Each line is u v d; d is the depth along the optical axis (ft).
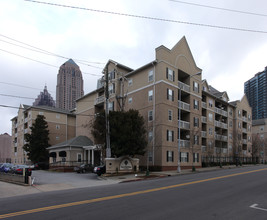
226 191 40.14
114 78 123.65
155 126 96.02
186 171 92.17
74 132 187.11
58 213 26.17
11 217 24.90
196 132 106.83
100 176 78.23
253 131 241.35
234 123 172.76
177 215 24.86
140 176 74.28
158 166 94.68
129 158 86.53
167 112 100.22
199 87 122.83
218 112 152.87
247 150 186.39
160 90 99.60
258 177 61.67
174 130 102.53
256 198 34.09
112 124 83.61
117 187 48.47
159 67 101.86
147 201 31.99
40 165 139.44
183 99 117.60
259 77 402.72
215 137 145.69
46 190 50.16
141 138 84.53
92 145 127.24
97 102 138.41
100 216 24.62
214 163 132.77
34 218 24.35
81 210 27.30
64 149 126.52
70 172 107.96
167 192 39.47
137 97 111.24
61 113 180.65
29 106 180.65
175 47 109.91
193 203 30.68
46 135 154.51
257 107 400.06
